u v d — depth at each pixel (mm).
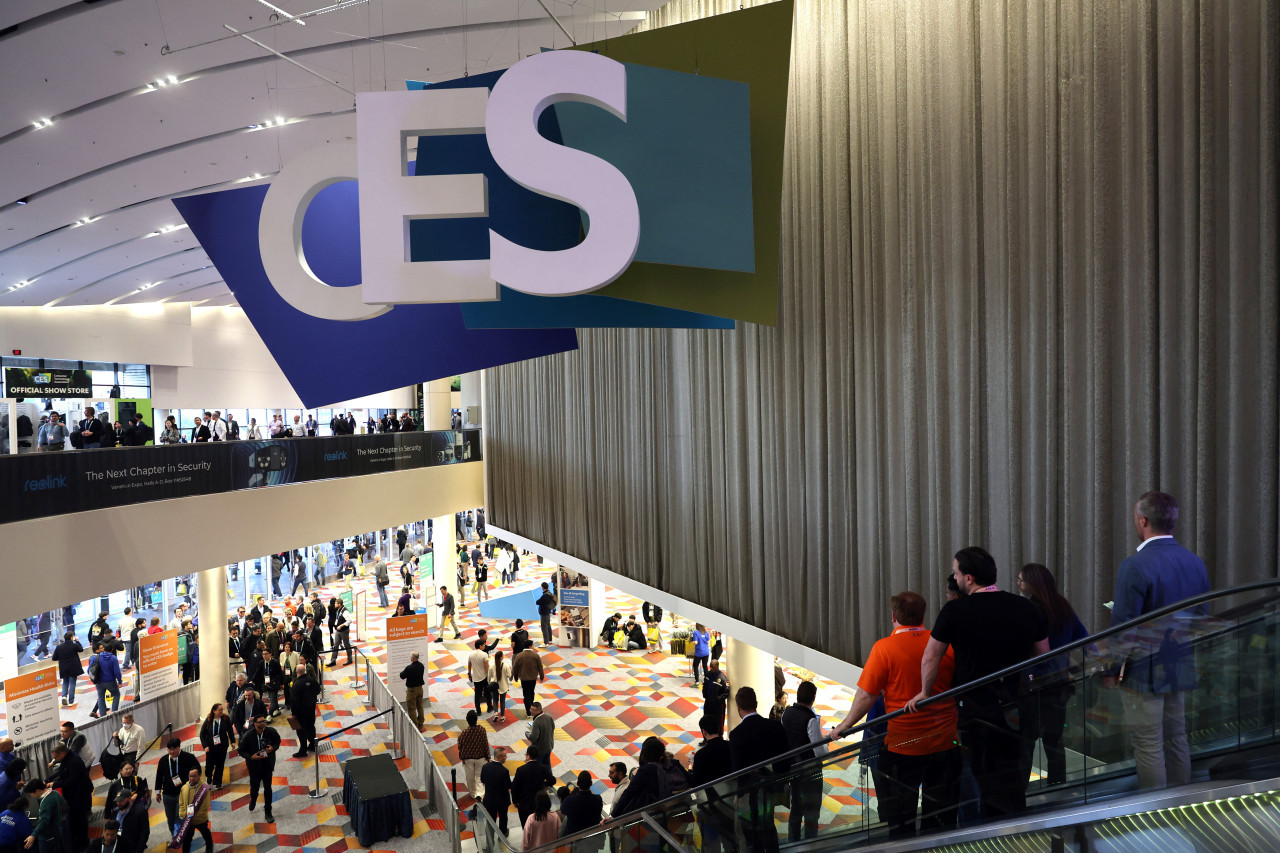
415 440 15656
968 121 5773
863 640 6895
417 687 11836
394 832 8492
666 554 10141
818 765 3430
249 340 26188
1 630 12703
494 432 16312
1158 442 4633
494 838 6344
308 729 10562
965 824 2920
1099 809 2416
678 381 9625
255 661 12141
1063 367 5137
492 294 4523
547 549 13938
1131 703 2506
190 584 16688
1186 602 2350
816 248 7340
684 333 9445
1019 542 5480
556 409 13422
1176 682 2412
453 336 5926
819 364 7336
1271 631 2242
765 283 4746
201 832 7984
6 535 8562
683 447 9570
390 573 22672
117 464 9938
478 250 4859
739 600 8617
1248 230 4133
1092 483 4980
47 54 9102
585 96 4297
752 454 8336
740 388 8453
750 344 8305
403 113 4469
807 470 7574
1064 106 5082
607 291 4836
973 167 5738
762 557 8305
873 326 6680
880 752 3229
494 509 16438
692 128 4582
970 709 2932
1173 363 4535
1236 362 4172
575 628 15867
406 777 10047
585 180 4230
